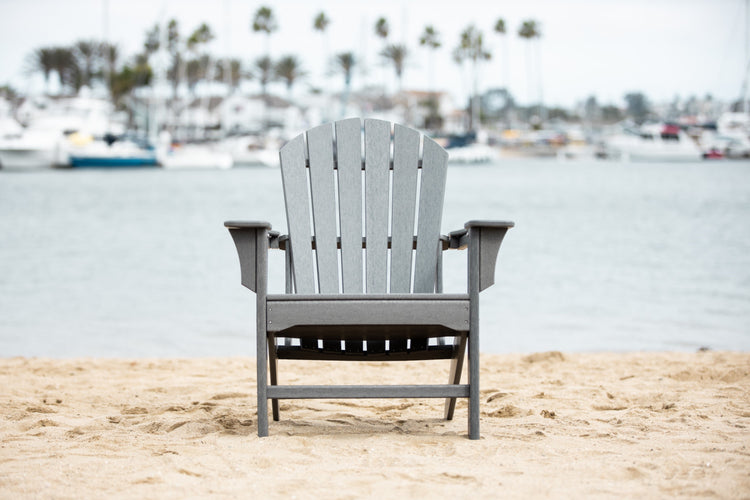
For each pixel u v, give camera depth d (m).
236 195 29.05
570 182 37.19
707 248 13.52
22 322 7.78
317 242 3.49
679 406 3.86
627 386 4.54
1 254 13.07
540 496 2.50
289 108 84.69
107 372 5.24
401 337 3.31
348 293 3.17
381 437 3.26
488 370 5.27
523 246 13.91
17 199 26.17
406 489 2.58
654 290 9.52
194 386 4.62
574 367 5.34
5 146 42.81
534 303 8.71
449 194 29.80
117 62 87.94
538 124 100.62
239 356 6.36
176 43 86.44
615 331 7.31
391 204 3.62
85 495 2.54
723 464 2.78
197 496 2.53
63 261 12.26
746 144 60.12
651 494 2.51
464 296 3.08
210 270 11.34
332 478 2.70
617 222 18.41
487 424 3.56
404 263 3.52
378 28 87.06
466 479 2.68
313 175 3.55
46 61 88.00
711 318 7.87
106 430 3.46
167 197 27.73
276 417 3.63
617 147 58.16
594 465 2.82
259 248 3.06
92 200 26.12
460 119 103.19
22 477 2.71
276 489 2.59
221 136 63.28
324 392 3.15
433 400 4.20
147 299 9.06
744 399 4.04
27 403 4.09
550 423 3.56
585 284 9.96
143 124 77.25
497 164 63.62
